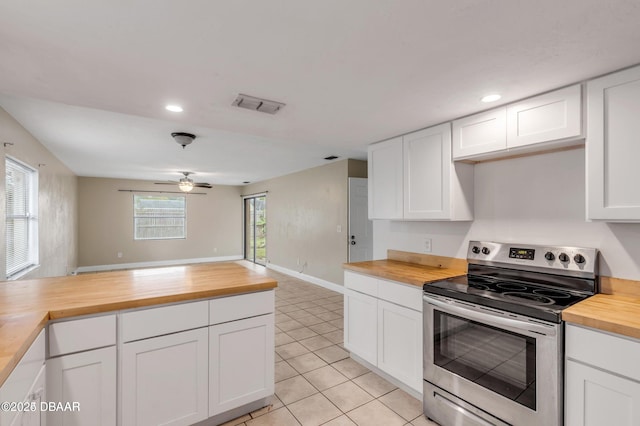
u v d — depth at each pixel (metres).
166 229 8.30
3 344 1.12
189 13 1.14
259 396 2.10
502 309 1.70
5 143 2.64
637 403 1.27
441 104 2.07
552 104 1.82
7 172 3.02
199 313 1.87
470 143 2.25
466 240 2.55
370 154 3.17
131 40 1.32
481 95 1.91
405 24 1.21
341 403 2.23
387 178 2.95
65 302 1.62
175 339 1.80
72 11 1.12
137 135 3.54
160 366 1.76
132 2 1.07
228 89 1.84
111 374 1.62
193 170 6.29
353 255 5.16
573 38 1.30
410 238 3.03
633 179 1.51
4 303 1.60
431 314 2.07
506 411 1.67
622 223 1.77
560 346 1.49
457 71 1.61
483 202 2.45
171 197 8.37
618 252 1.78
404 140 2.77
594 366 1.39
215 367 1.93
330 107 2.13
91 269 7.32
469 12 1.13
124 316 1.66
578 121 1.70
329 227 5.55
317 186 5.87
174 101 2.03
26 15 1.13
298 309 4.41
